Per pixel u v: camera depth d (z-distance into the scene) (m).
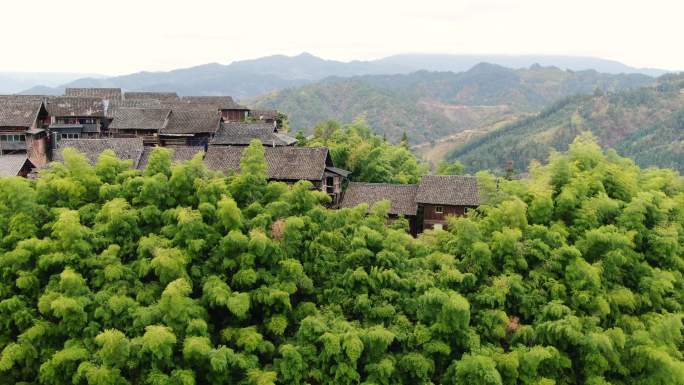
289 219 32.84
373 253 33.72
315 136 83.88
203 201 33.75
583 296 31.95
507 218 36.19
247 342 28.44
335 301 31.89
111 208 31.73
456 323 29.38
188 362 27.09
